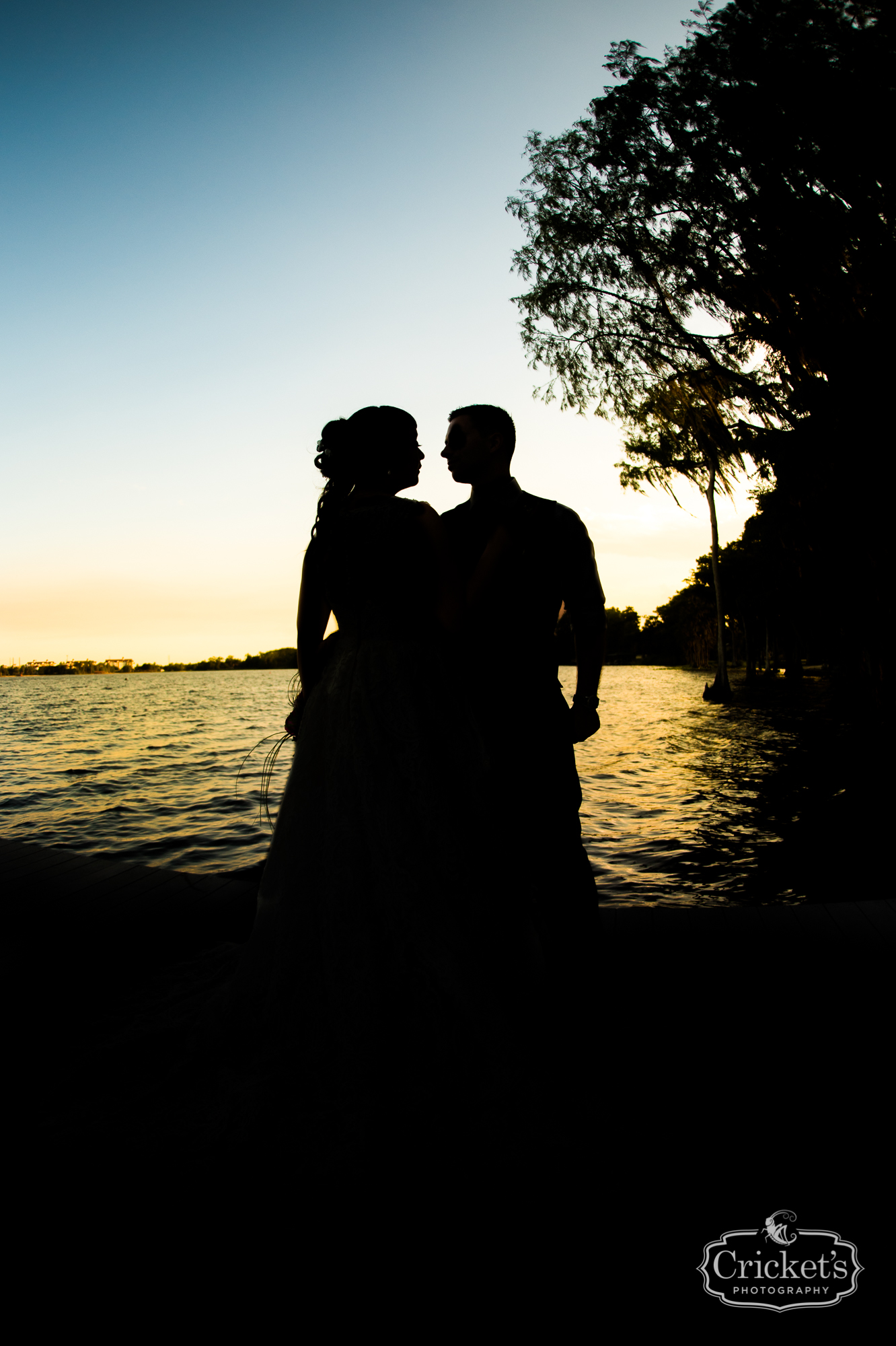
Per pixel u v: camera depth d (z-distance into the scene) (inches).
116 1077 69.7
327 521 79.1
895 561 663.1
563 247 700.7
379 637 78.1
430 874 71.1
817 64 527.8
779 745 753.0
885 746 668.1
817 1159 61.2
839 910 130.0
